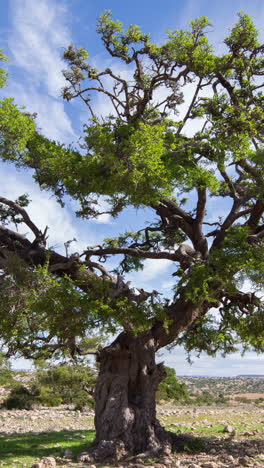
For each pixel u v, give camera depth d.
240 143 12.96
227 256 12.30
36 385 36.59
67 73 15.50
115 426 13.34
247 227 13.50
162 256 14.79
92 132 11.48
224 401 43.31
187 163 12.85
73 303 10.98
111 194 12.05
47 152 12.29
